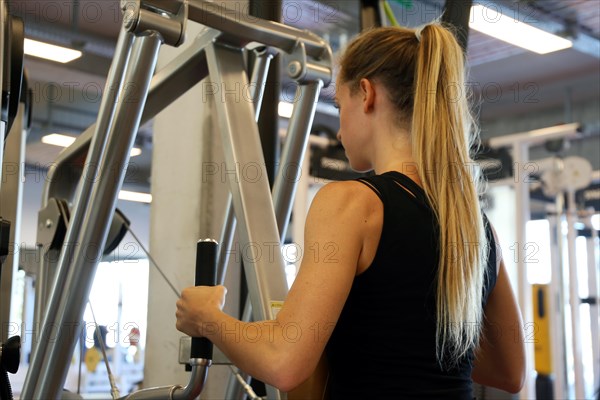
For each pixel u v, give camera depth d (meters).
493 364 1.36
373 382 1.08
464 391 1.12
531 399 5.15
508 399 2.54
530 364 5.10
